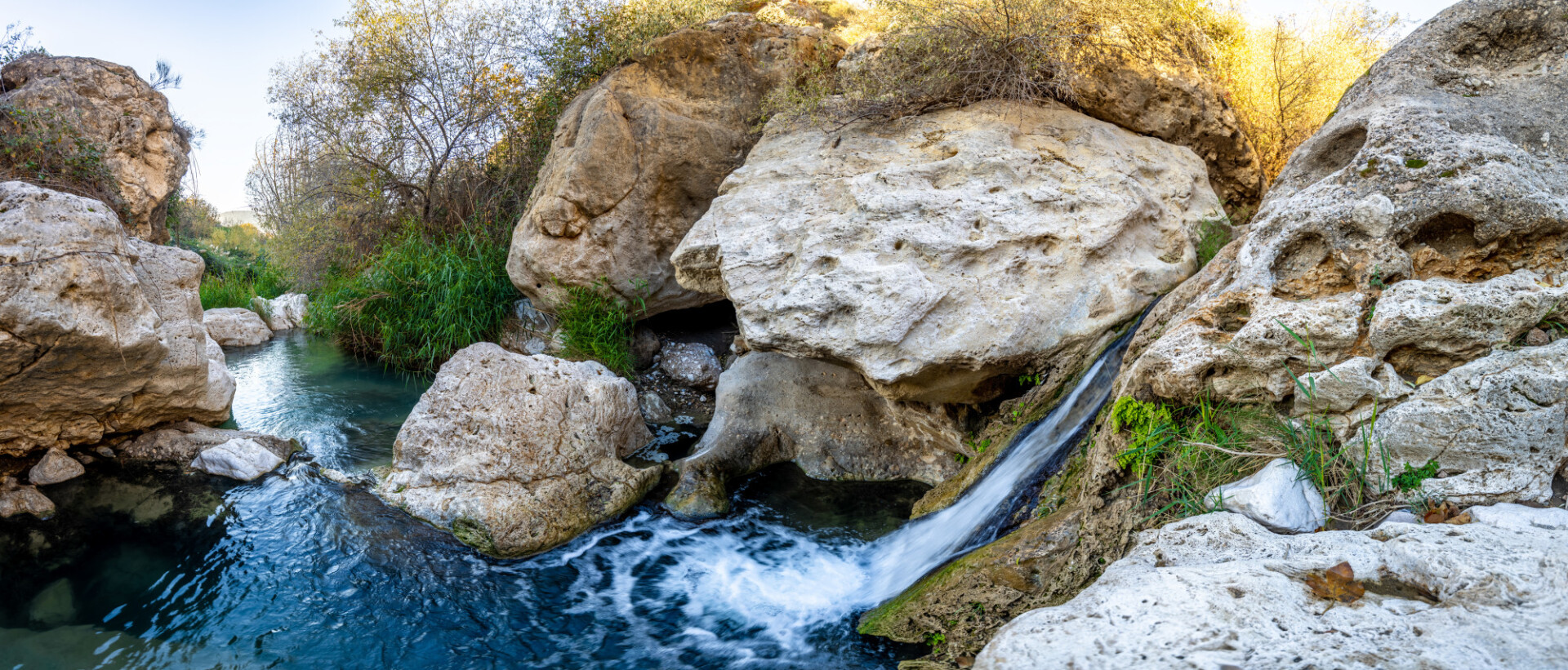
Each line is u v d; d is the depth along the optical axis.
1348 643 1.95
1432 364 3.02
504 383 5.64
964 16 6.07
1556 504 2.70
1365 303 3.16
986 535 4.06
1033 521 3.78
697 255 5.74
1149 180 5.77
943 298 4.69
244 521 5.21
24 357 5.07
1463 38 3.95
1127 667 1.95
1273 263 3.51
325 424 7.16
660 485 5.79
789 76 7.34
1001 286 4.79
